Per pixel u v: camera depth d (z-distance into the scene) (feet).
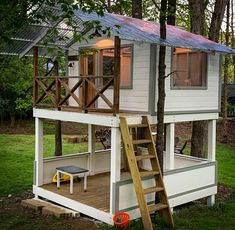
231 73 71.10
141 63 19.44
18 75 40.52
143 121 18.15
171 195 19.66
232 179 28.68
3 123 59.11
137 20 23.12
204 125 26.76
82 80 19.04
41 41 21.01
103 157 25.96
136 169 16.66
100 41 22.48
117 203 17.33
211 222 18.94
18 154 36.29
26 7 15.87
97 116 18.17
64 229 17.20
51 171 23.04
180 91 20.52
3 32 15.28
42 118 21.98
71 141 43.75
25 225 17.76
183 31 24.79
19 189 24.35
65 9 15.47
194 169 20.99
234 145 44.19
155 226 17.63
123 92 20.44
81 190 21.39
